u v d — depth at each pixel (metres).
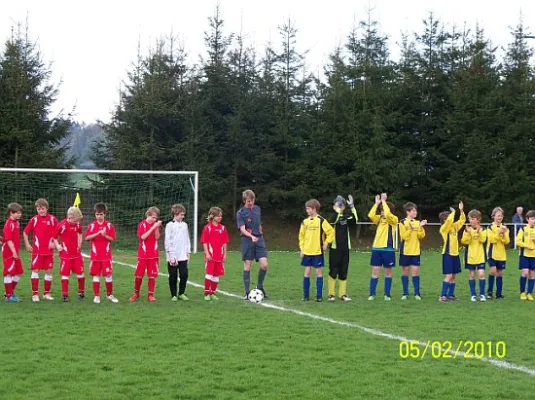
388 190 36.88
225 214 37.72
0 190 29.42
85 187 30.81
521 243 12.94
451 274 12.55
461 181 36.22
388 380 6.72
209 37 37.66
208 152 36.25
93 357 7.48
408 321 10.05
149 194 29.89
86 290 13.31
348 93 37.00
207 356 7.59
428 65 38.44
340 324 9.71
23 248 24.09
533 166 37.16
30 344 8.08
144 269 11.93
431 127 38.12
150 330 9.02
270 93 37.44
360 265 20.02
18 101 31.97
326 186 36.81
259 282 12.88
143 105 34.88
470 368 7.25
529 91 37.22
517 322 10.02
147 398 6.05
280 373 6.91
